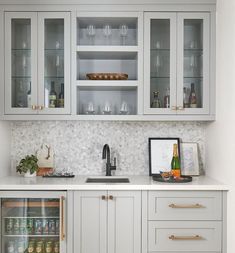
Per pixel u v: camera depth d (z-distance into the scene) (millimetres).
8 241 3152
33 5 3266
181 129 3672
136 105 3436
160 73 3318
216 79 3299
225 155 3068
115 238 3043
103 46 3285
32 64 3281
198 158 3670
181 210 3049
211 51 3303
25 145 3650
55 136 3652
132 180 3305
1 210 3102
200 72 3338
